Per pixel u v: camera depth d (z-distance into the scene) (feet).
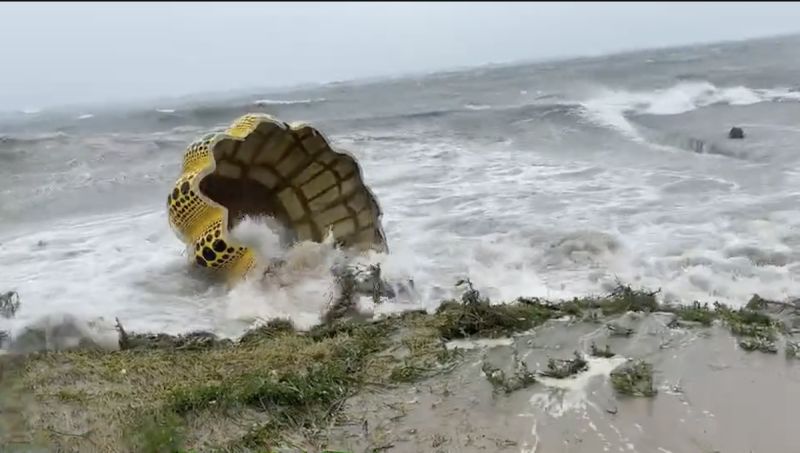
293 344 17.67
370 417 14.02
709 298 19.99
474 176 40.29
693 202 30.27
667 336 17.12
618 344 16.89
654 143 47.26
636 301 19.29
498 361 16.28
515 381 15.14
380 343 17.62
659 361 15.85
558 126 57.06
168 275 23.22
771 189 31.32
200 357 17.11
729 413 13.52
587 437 12.96
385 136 60.13
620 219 28.22
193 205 22.99
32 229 32.73
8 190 40.91
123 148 56.49
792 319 18.01
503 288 21.58
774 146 40.14
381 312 19.99
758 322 17.78
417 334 18.03
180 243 28.12
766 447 12.39
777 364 15.39
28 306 20.33
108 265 24.99
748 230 25.43
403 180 40.16
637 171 38.42
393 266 23.29
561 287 21.53
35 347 17.98
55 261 26.07
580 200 32.24
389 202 34.22
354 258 23.09
